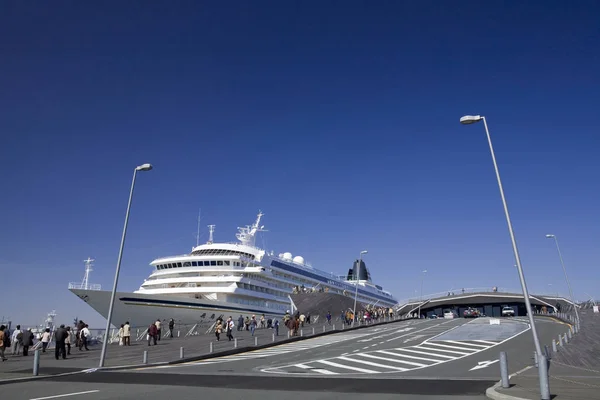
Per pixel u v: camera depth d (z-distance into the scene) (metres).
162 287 60.25
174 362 25.47
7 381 17.47
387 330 49.91
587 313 65.06
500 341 34.38
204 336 45.09
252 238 72.88
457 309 109.75
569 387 14.19
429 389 14.72
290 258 83.44
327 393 13.95
